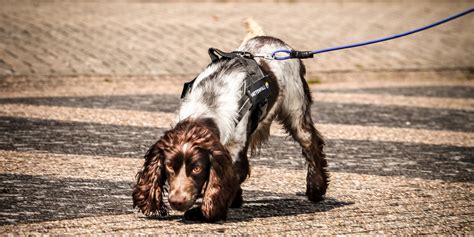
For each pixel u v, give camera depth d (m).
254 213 6.18
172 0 18.70
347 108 10.54
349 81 12.39
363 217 6.16
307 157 6.75
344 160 8.04
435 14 18.55
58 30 14.19
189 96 5.89
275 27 15.55
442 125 9.84
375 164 7.93
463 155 8.45
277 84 6.34
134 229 5.62
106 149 8.03
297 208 6.39
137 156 7.84
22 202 6.21
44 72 11.58
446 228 5.91
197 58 12.91
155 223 5.77
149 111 9.82
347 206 6.48
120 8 17.00
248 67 6.06
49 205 6.17
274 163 7.86
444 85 12.43
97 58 12.52
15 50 12.57
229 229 5.68
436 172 7.70
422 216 6.22
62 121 9.12
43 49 12.78
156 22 15.52
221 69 6.04
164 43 13.75
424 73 13.16
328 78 12.45
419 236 5.70
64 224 5.70
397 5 19.84
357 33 15.57
